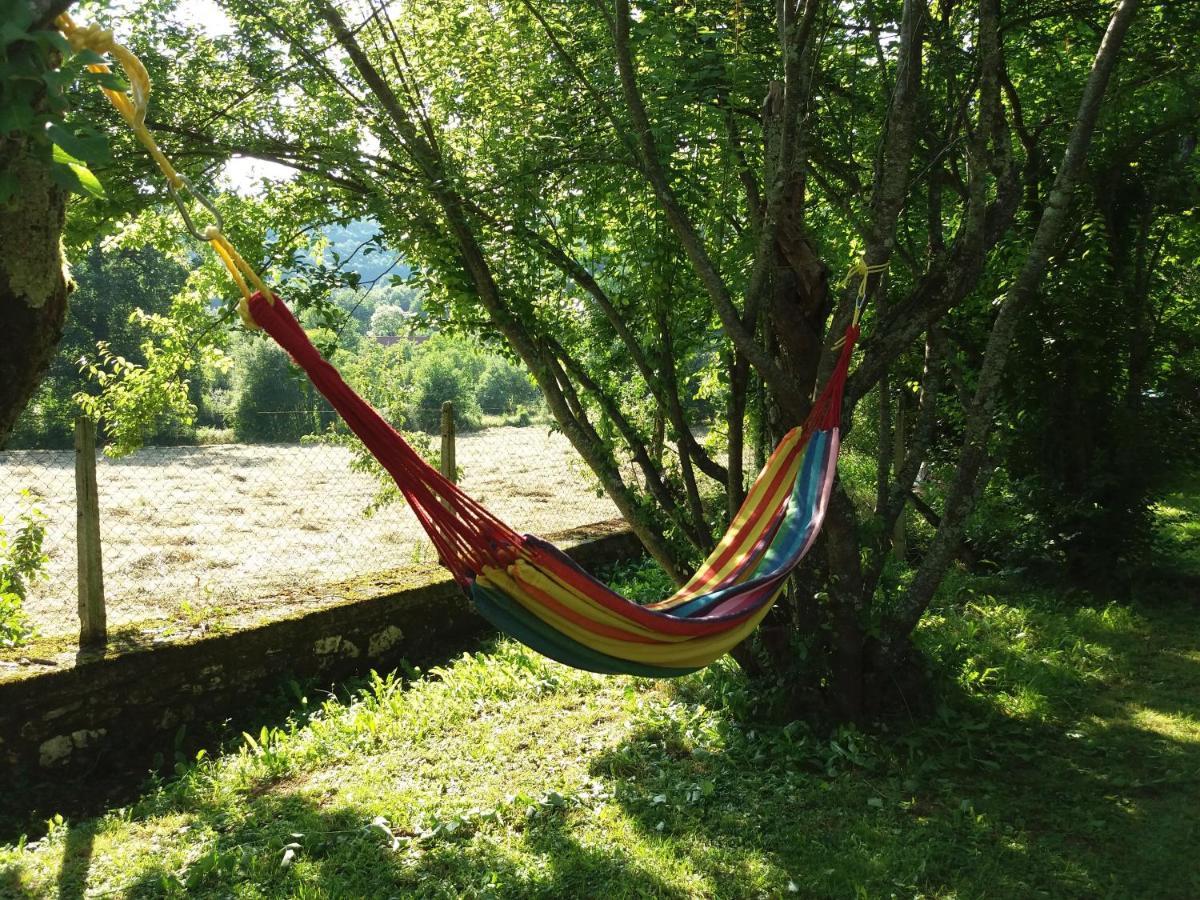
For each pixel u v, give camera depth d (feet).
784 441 15.33
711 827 14.58
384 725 18.42
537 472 50.47
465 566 10.85
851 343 14.93
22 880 13.17
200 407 75.00
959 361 24.08
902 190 15.75
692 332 18.85
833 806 15.28
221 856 13.56
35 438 62.28
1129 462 26.76
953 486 18.08
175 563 29.58
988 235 17.42
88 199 15.70
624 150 17.38
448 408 26.43
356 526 36.27
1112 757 17.02
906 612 18.11
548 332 18.35
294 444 68.13
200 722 18.57
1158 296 32.24
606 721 18.72
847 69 20.97
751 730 17.90
